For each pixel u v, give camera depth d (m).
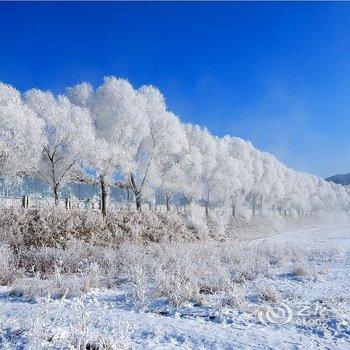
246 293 12.67
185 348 6.34
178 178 48.12
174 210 45.84
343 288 13.82
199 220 40.78
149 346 6.29
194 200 57.62
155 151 40.38
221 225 47.81
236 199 68.31
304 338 7.61
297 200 100.00
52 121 32.78
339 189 150.88
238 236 50.44
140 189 39.22
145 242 30.20
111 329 6.96
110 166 34.22
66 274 15.78
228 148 72.00
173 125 41.16
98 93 37.56
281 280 15.61
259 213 83.12
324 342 7.38
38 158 31.59
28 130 30.16
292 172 110.75
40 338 5.70
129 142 38.03
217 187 58.59
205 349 6.43
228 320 9.13
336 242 41.22
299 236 55.12
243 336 7.42
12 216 26.17
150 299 11.47
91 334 6.08
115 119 36.12
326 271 17.66
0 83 31.47
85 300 11.20
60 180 33.69
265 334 7.74
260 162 80.38
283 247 27.45
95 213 31.23
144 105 38.75
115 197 56.22
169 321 8.56
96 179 35.53
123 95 36.62
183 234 35.34
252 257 21.11
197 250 23.39
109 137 36.25
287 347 6.79
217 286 12.93
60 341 5.87
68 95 38.81
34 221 26.66
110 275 15.16
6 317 7.96
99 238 27.94
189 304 10.77
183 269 14.43
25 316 7.73
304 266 17.30
